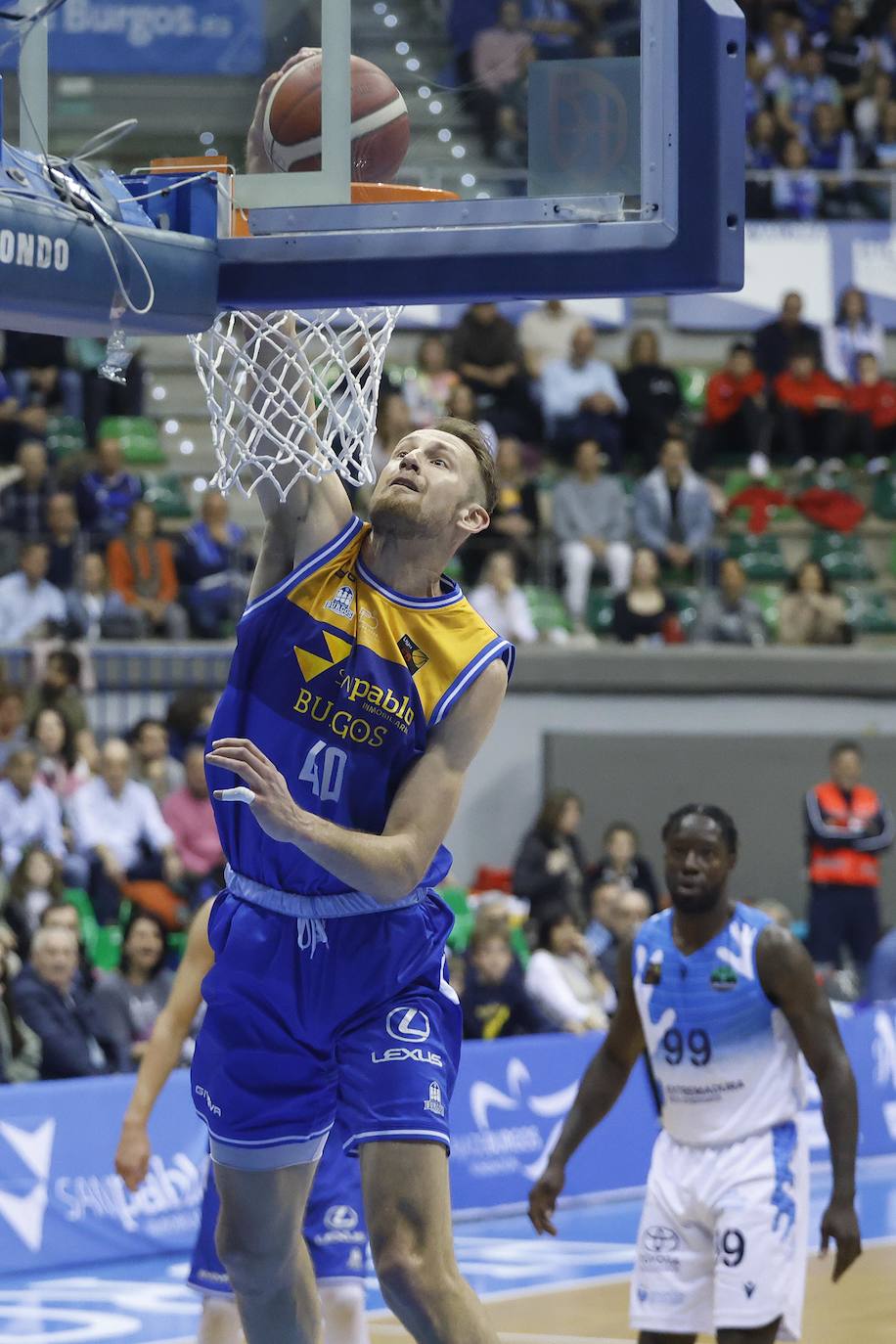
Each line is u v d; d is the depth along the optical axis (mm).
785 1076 6898
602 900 15094
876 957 15641
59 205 4816
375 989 5152
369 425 5520
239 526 18172
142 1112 7547
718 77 4969
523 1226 12516
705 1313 6797
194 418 20531
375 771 5094
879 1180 14250
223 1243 5352
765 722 19594
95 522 17531
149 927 12297
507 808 19109
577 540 19719
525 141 5148
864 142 24484
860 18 24891
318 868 5086
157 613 17172
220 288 5344
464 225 5184
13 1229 10859
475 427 5316
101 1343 9242
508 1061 13117
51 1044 11500
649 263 5031
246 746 4637
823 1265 11539
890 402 22312
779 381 22031
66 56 5441
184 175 5398
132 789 14211
